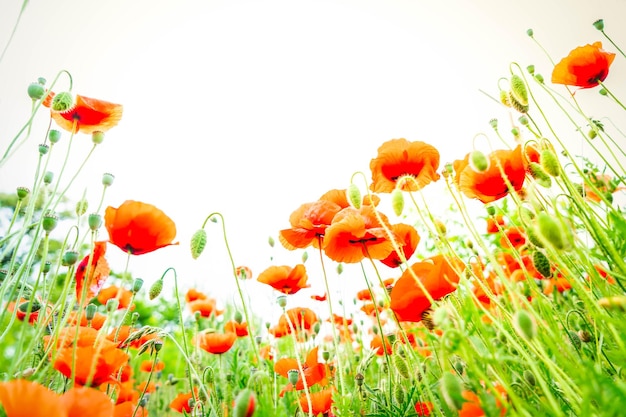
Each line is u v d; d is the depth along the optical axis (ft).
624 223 1.78
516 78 2.10
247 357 3.10
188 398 2.61
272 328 3.10
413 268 1.88
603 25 2.44
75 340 1.82
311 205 2.36
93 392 1.72
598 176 2.44
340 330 3.36
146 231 1.98
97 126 2.36
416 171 2.25
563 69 2.42
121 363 2.00
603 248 1.88
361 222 2.09
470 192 2.16
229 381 2.68
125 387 2.56
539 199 2.05
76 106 2.29
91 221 1.97
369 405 2.29
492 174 2.10
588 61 2.36
